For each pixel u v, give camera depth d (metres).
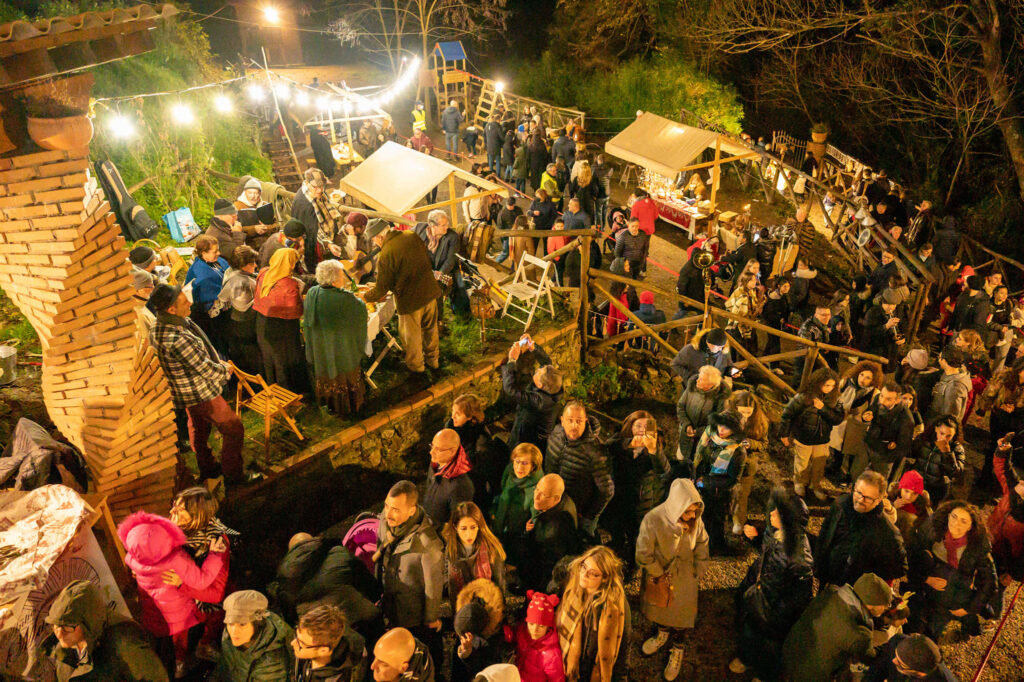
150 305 5.13
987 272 14.73
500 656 4.35
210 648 4.62
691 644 5.52
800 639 4.64
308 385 6.84
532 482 5.13
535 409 5.97
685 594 4.93
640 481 5.57
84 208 4.44
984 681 5.39
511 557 5.39
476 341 7.88
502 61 27.34
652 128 13.73
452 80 20.88
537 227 10.74
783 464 7.54
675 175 12.84
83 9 13.83
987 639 5.68
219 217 7.37
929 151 18.52
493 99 19.52
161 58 13.96
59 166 4.30
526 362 6.21
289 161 15.30
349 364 6.32
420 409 7.00
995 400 7.01
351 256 8.28
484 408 7.66
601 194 12.84
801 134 21.91
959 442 6.85
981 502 7.22
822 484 7.23
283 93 16.59
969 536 5.08
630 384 8.76
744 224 11.30
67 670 3.72
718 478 5.73
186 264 8.39
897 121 18.44
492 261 9.01
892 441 6.38
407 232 6.63
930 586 5.25
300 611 4.29
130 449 4.98
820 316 8.40
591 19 22.19
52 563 3.93
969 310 9.54
